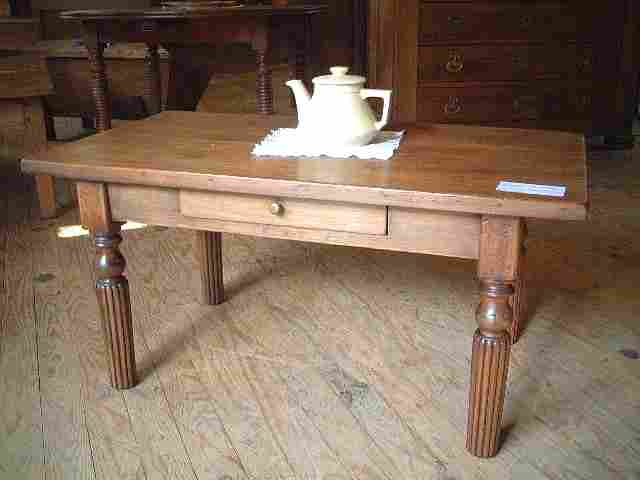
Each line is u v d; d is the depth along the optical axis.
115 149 1.67
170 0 3.78
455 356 1.87
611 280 2.35
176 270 2.48
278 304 2.19
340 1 3.92
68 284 2.37
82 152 1.64
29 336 2.01
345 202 1.39
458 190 1.30
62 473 1.45
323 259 2.55
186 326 2.06
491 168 1.46
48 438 1.56
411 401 1.68
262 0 3.80
